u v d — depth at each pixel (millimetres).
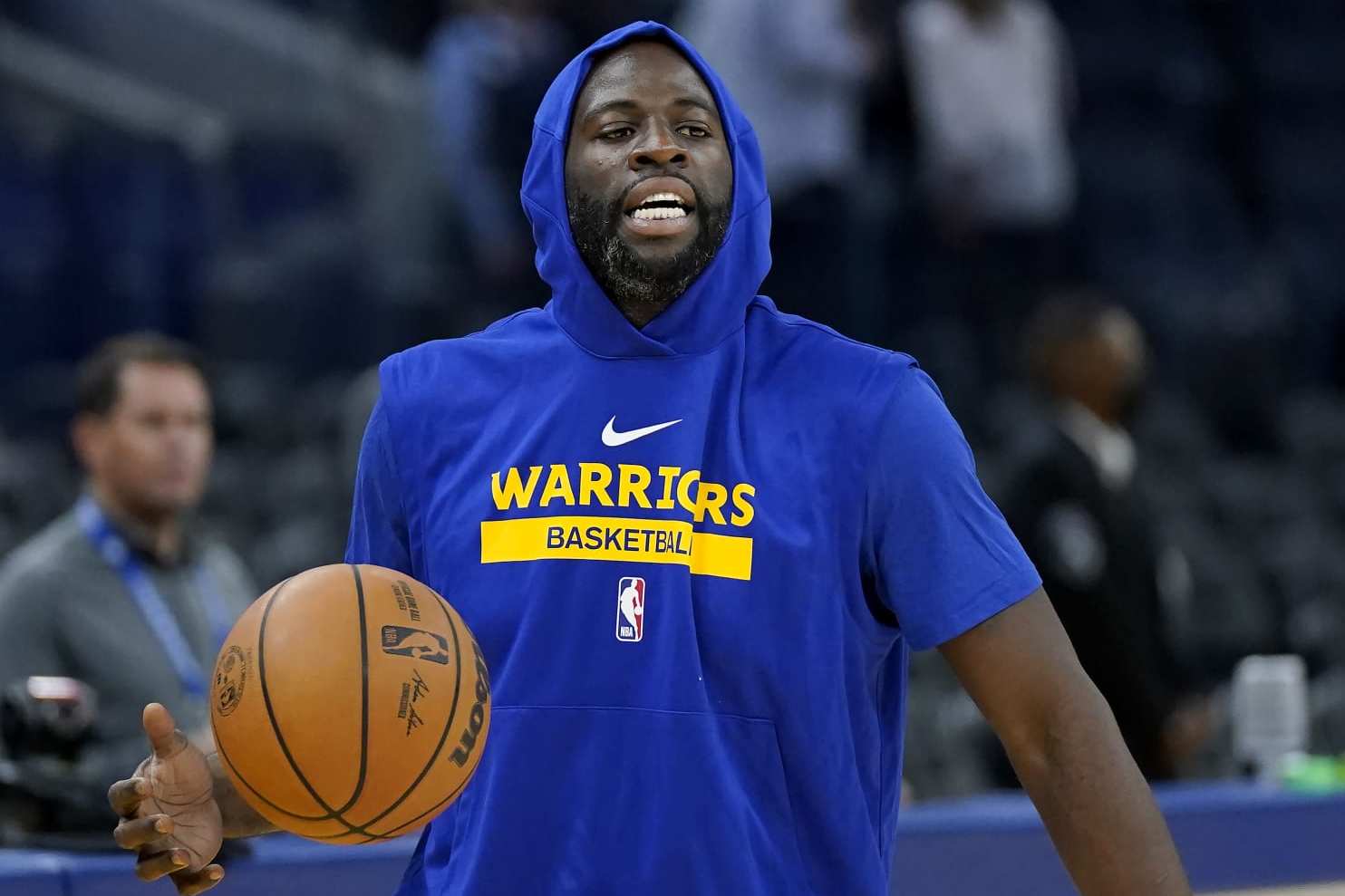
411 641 7453
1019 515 18062
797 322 8453
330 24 34281
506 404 8297
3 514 26547
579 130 8266
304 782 7352
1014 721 7848
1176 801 13219
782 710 7730
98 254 31797
